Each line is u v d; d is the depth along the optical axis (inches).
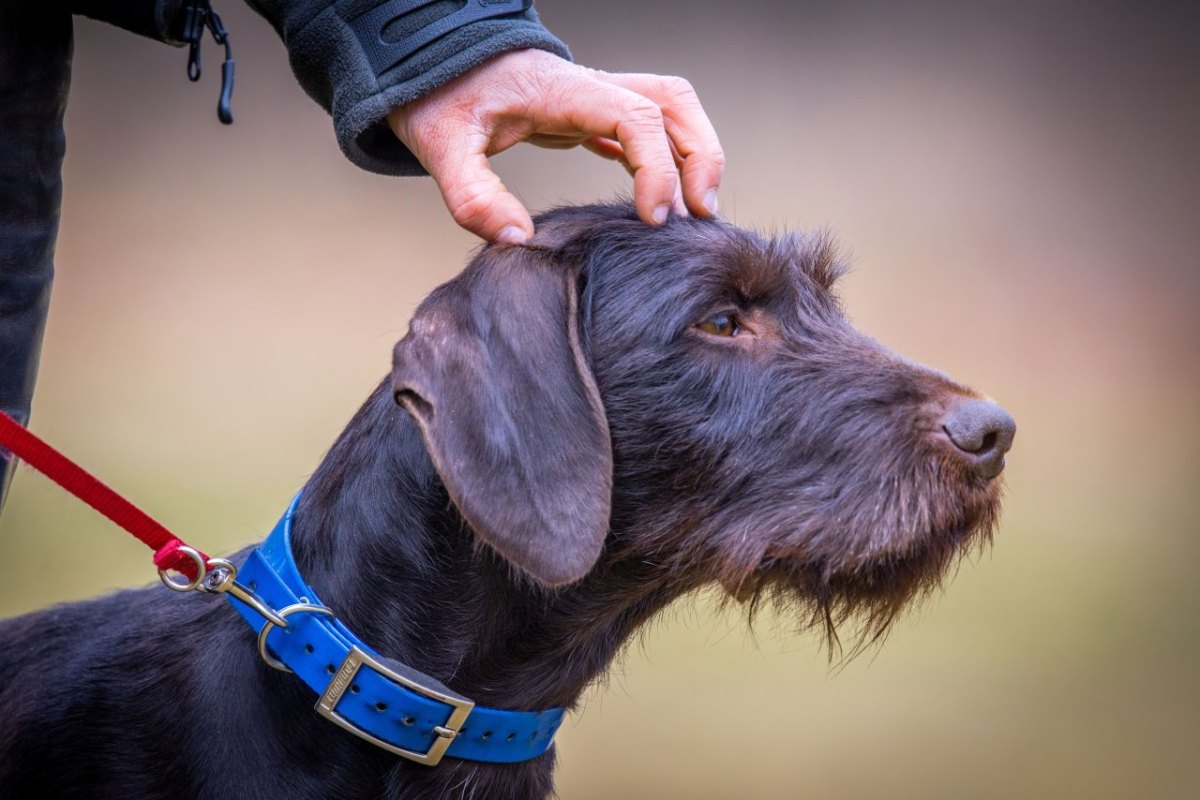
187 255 871.7
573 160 954.7
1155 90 1187.9
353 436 193.3
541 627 186.7
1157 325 884.6
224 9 1027.3
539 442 173.0
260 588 179.5
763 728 402.9
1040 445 723.4
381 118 186.9
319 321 800.3
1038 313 879.1
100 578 450.6
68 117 1019.3
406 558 183.6
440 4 186.9
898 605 192.1
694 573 192.9
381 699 172.7
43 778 188.4
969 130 1104.2
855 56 1147.9
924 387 190.9
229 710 182.1
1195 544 601.9
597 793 348.8
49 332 757.9
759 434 188.1
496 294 178.2
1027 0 1205.1
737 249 192.7
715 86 1074.7
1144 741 399.9
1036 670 462.6
